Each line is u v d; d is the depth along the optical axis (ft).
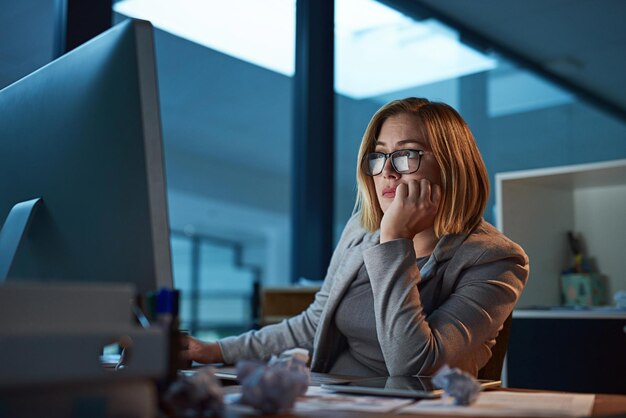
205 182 27.45
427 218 4.86
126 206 3.02
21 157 3.66
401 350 4.43
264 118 23.48
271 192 28.09
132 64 3.01
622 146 14.49
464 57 16.29
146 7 15.99
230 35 17.99
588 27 15.17
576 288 10.64
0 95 3.93
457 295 4.90
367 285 5.34
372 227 5.60
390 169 5.19
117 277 3.06
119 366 4.06
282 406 2.77
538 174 10.12
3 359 2.01
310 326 5.83
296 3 17.76
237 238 29.78
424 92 16.70
